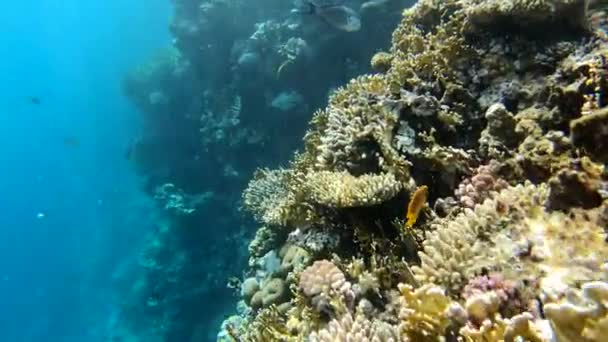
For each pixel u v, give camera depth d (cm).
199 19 376
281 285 138
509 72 110
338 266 100
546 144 88
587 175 68
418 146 106
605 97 80
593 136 73
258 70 313
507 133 98
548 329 53
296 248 141
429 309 64
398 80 119
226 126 346
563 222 67
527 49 108
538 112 98
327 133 121
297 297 103
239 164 344
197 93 421
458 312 61
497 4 111
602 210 64
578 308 47
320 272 96
